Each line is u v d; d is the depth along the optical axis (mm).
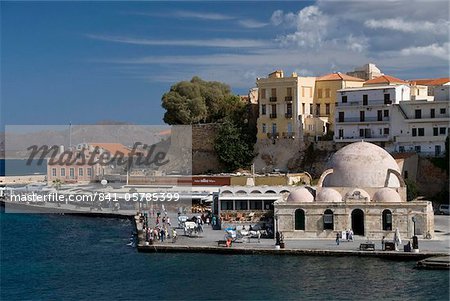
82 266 92875
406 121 148875
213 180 156250
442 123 145500
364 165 109375
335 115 158750
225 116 188875
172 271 86438
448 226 114438
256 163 169875
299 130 165250
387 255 89938
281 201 105875
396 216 101125
